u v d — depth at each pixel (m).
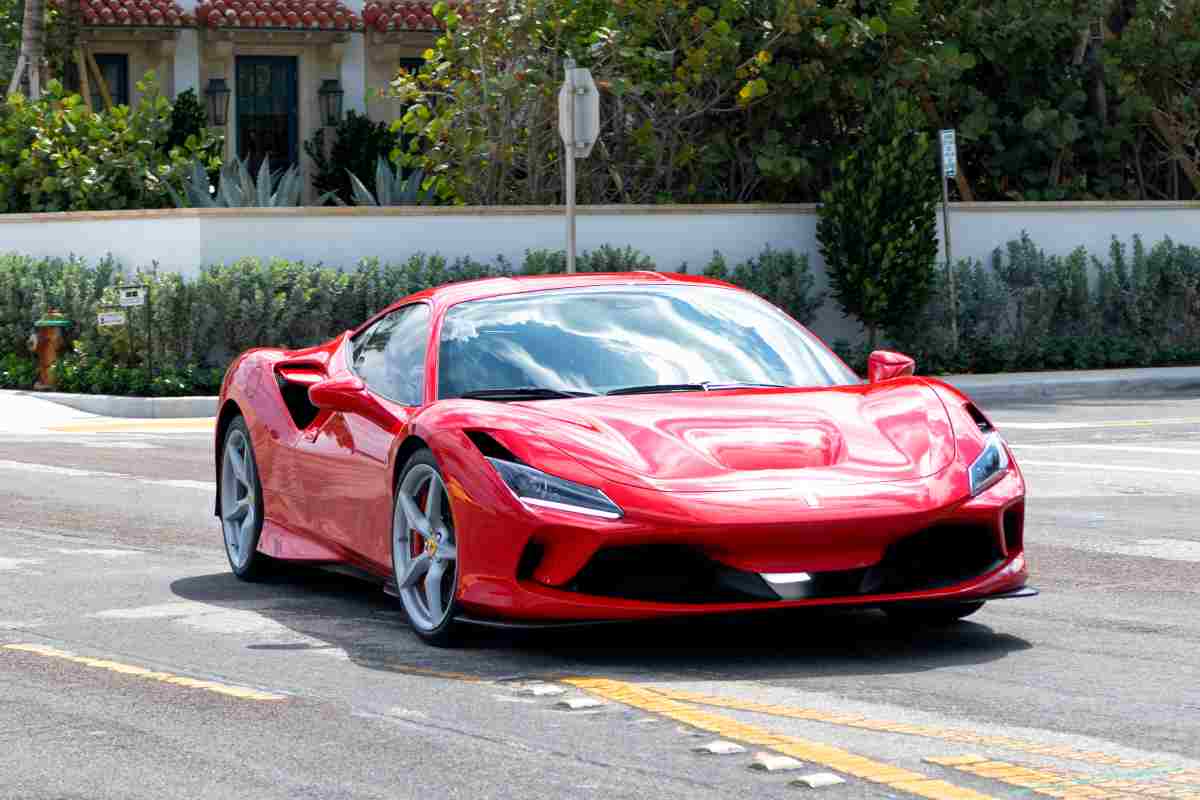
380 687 6.55
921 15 26.48
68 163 26.11
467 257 23.78
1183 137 29.06
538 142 25.41
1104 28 29.00
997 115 28.42
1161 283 26.11
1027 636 7.46
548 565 6.82
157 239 23.33
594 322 8.33
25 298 24.25
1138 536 10.63
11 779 5.30
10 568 10.09
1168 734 5.58
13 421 21.00
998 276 25.61
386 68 35.97
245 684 6.67
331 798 4.98
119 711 6.23
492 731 5.75
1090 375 24.08
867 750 5.37
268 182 26.53
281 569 9.59
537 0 24.83
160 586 9.44
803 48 26.30
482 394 7.78
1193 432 17.38
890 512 6.77
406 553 7.74
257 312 22.52
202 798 5.02
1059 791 4.86
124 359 22.91
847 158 24.72
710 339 8.30
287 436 9.15
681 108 25.91
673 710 5.99
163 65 34.88
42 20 28.80
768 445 7.12
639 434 7.13
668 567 6.77
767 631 7.61
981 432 7.48
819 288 25.36
